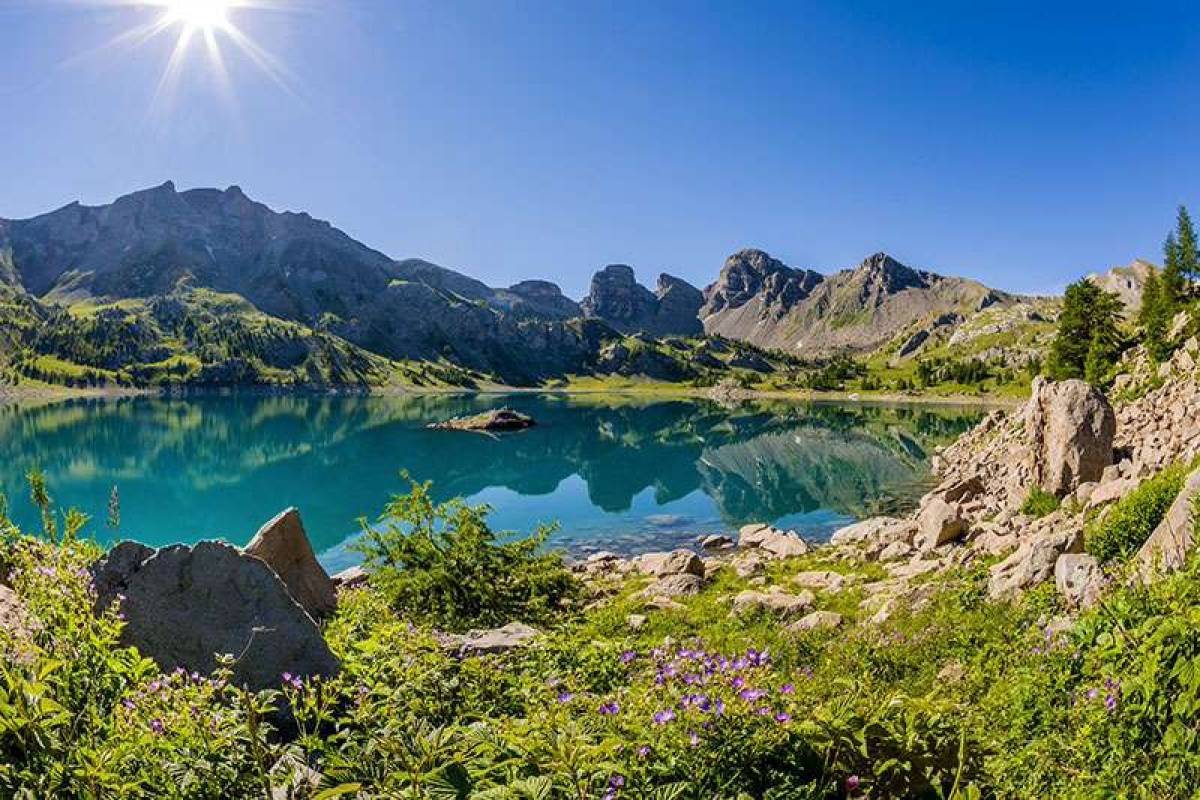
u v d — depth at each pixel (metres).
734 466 57.25
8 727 3.80
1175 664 5.25
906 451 65.12
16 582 6.18
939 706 5.72
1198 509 8.70
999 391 161.25
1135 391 41.06
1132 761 5.17
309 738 5.00
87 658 4.90
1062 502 20.56
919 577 16.94
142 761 4.27
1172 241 104.19
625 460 61.53
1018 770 5.68
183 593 7.23
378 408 136.50
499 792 4.10
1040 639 9.85
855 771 5.09
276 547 11.11
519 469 55.94
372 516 37.16
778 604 15.71
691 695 5.11
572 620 15.28
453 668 7.12
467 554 15.28
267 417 106.75
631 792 4.36
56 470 49.78
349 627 8.92
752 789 4.70
